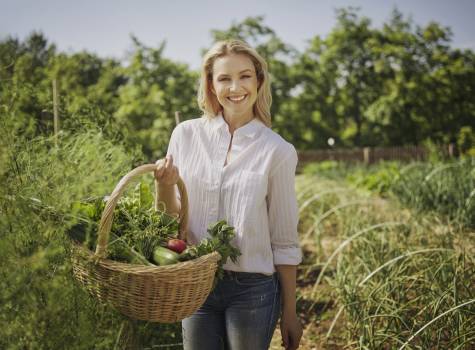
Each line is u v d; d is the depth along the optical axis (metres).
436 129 28.78
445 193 5.56
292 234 1.96
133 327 2.19
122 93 13.61
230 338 1.94
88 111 3.04
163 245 1.74
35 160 2.00
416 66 29.56
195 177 1.96
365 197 6.46
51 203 1.73
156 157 6.95
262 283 1.92
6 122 1.73
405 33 30.39
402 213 5.57
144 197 1.95
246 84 1.93
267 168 1.88
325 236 5.48
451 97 28.47
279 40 25.17
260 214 1.90
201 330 1.98
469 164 6.67
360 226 4.60
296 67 28.58
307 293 4.07
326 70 30.58
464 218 4.82
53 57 4.63
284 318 2.01
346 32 30.77
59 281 1.57
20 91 2.50
